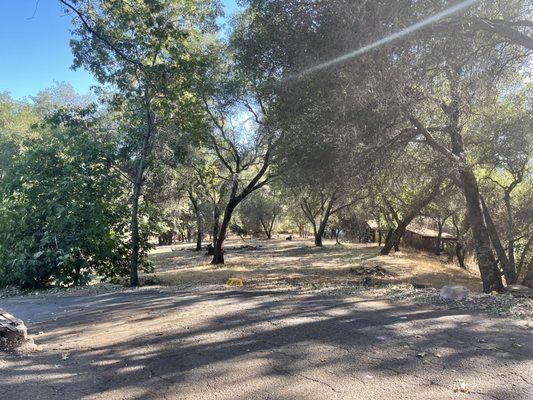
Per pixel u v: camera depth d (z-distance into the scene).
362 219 41.38
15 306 9.53
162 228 16.91
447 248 35.88
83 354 5.31
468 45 9.25
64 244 13.16
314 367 4.41
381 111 9.95
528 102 15.04
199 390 3.96
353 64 9.12
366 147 11.42
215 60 17.25
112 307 8.59
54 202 13.51
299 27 10.29
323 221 39.19
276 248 38.25
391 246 30.42
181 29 13.40
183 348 5.28
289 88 10.85
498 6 10.09
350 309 6.94
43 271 13.03
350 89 9.38
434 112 10.78
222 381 4.15
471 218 12.96
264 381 4.11
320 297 8.23
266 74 12.62
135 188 13.31
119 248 14.75
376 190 13.64
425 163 12.92
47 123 14.53
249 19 15.45
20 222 13.29
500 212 21.30
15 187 14.26
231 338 5.58
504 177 20.83
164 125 14.87
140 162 14.00
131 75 13.54
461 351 4.69
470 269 30.09
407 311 6.69
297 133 12.95
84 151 14.34
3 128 34.97
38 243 13.28
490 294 8.25
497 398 3.52
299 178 15.20
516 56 10.62
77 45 12.30
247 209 52.06
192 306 7.92
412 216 26.56
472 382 3.86
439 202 22.16
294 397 3.72
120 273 15.10
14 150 23.61
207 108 19.08
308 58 10.02
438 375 4.05
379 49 8.57
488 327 5.60
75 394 3.96
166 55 13.56
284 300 7.98
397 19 8.47
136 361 4.89
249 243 47.84
